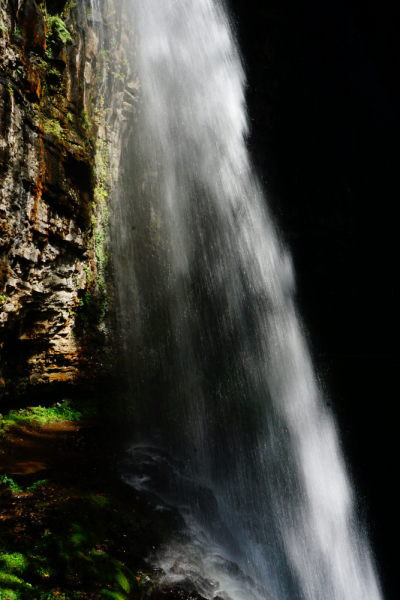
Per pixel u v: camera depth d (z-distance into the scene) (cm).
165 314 1709
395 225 2672
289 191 2514
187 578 547
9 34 805
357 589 1480
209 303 1970
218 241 2095
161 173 1795
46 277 979
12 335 902
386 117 2823
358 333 2470
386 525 1667
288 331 2322
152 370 1534
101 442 920
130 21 1531
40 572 432
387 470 1788
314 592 1277
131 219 1602
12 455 738
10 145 780
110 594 433
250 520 1131
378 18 2589
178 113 1869
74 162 1046
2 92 755
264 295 2280
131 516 616
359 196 2694
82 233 1138
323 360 2258
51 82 980
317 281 2558
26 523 504
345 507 1728
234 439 1596
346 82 2730
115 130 1454
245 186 2280
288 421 1889
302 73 2469
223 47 2139
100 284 1302
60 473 679
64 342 1105
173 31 1833
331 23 2555
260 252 2303
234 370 1917
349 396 2036
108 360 1306
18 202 819
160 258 1741
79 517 542
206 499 872
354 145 2742
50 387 1061
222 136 2148
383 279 2592
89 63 1202
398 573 1554
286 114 2464
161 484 809
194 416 1548
